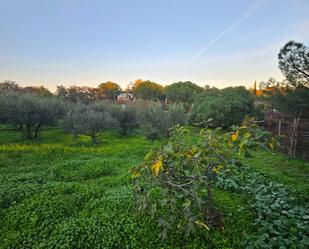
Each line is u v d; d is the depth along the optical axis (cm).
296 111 857
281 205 406
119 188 542
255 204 423
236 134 261
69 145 1159
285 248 289
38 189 516
